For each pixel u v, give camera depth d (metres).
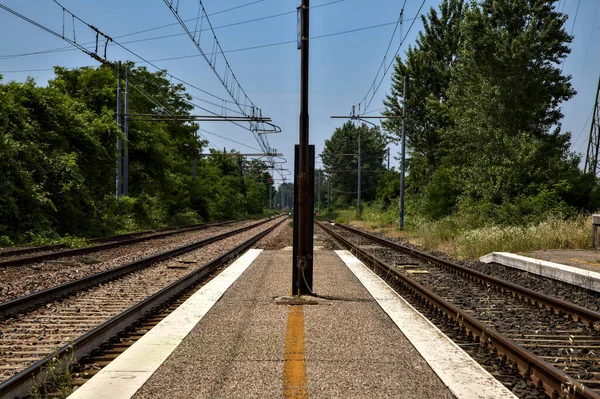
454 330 7.55
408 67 45.97
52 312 8.60
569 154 28.95
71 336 7.05
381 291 10.62
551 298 8.98
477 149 31.19
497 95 30.34
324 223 59.38
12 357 6.07
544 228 19.62
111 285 11.50
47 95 28.36
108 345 6.46
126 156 33.62
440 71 44.56
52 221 25.77
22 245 21.06
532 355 5.38
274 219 85.56
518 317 8.52
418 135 46.97
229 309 8.63
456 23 44.41
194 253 19.09
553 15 32.59
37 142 26.55
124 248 21.12
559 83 33.47
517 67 30.47
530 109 30.92
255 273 13.32
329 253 19.59
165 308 9.02
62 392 4.82
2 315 8.14
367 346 6.38
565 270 11.88
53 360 5.23
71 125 29.22
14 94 25.84
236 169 99.00
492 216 27.17
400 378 5.20
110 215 31.30
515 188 27.95
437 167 46.47
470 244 19.84
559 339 7.17
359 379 5.16
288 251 20.17
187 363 5.65
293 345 6.39
